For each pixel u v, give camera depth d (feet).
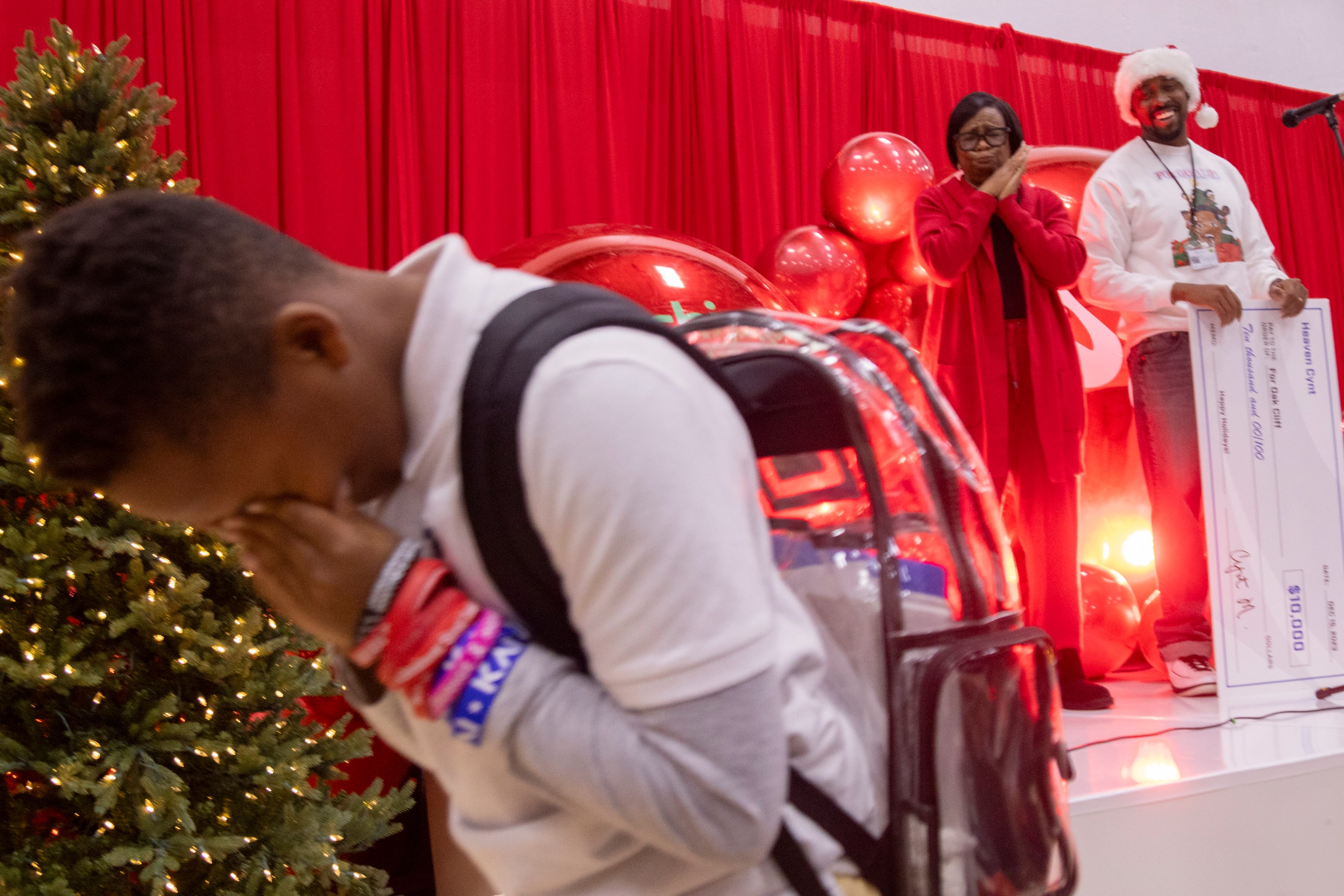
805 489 2.52
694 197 11.25
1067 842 2.34
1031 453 8.33
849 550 2.30
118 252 1.57
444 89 9.93
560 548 1.67
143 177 5.73
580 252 7.48
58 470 1.62
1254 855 5.96
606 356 1.68
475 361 1.74
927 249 8.17
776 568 2.30
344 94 9.49
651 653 1.62
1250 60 15.51
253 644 5.80
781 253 9.53
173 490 1.66
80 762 4.90
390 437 1.82
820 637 2.23
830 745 2.01
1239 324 8.30
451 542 1.80
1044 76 13.33
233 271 1.63
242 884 5.32
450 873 7.16
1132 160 9.37
